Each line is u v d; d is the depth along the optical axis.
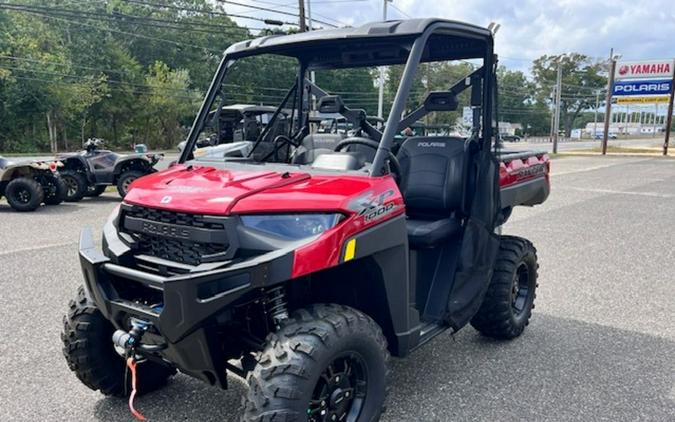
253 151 3.84
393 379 3.66
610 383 3.63
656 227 9.27
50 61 43.19
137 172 12.55
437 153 3.91
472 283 3.65
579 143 67.00
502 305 4.10
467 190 3.83
